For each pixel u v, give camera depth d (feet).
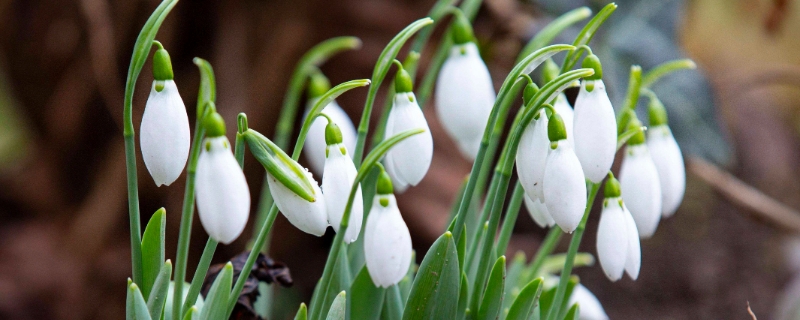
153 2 2.72
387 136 1.60
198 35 2.88
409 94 1.58
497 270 1.57
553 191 1.50
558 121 1.50
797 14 2.90
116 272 3.18
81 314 3.18
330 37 3.14
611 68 2.58
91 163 3.24
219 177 1.45
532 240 3.56
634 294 3.33
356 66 3.22
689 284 3.34
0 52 3.00
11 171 3.45
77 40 2.90
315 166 1.81
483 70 1.73
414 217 3.14
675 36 2.66
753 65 3.37
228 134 2.89
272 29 2.98
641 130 1.59
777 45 3.24
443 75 1.74
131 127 1.50
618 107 2.53
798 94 4.15
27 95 3.10
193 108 3.01
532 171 1.53
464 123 1.73
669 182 1.67
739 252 3.43
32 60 2.99
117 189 3.06
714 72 3.46
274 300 3.33
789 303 3.04
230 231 1.46
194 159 1.49
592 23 1.56
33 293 3.16
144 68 2.75
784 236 3.42
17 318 3.09
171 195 2.96
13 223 3.43
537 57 1.52
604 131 1.52
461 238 1.59
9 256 3.22
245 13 2.92
